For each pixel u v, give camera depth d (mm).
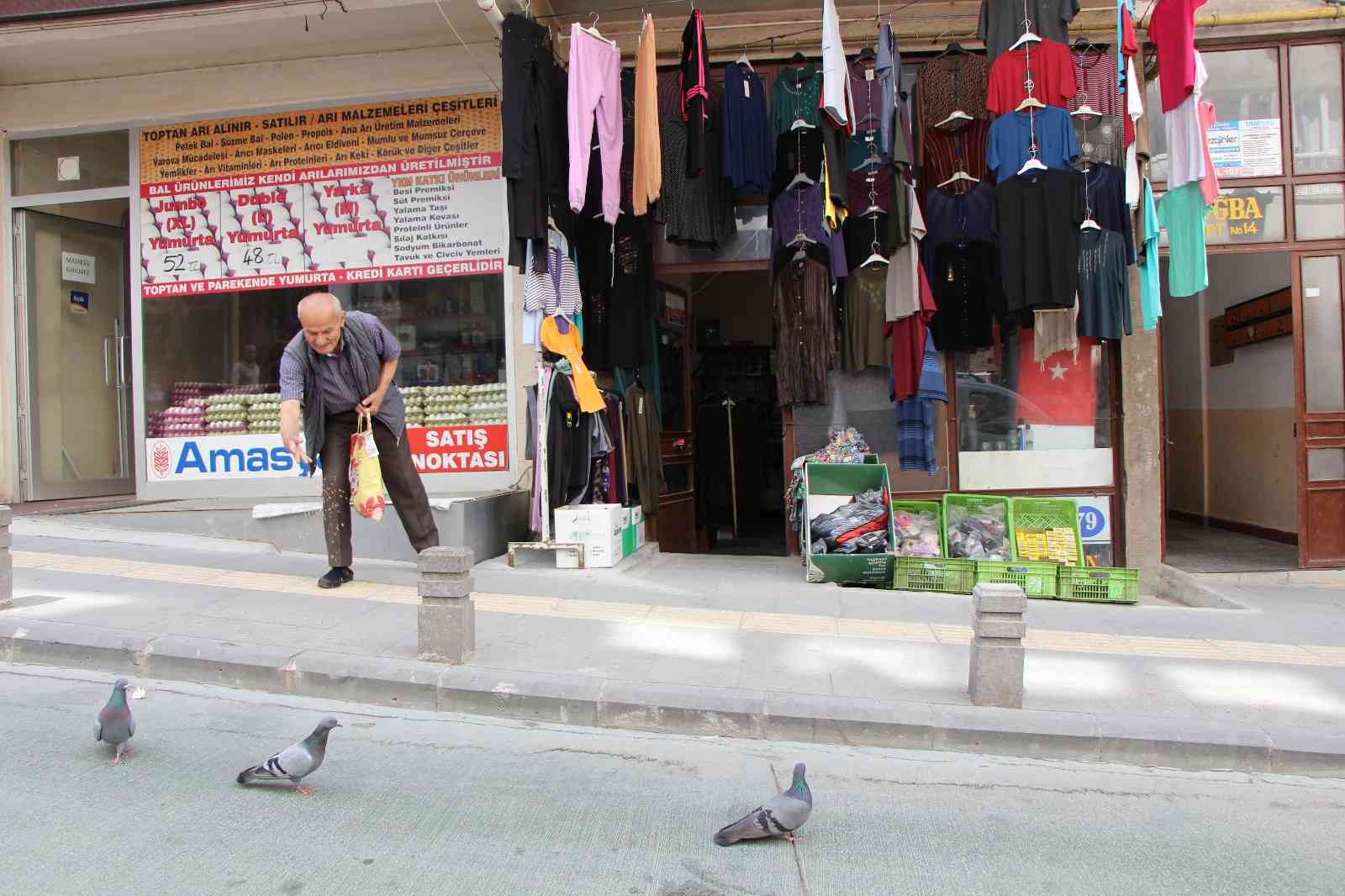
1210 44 8219
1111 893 3100
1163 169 8203
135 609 5605
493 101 8297
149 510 7863
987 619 4543
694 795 3783
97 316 9414
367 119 8461
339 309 5914
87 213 9297
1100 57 7547
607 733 4469
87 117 8773
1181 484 11594
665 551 9250
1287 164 8180
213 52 8461
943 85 7707
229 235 8672
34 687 4715
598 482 7785
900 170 7418
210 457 8633
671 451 9477
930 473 7762
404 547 7320
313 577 6625
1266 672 5195
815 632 5734
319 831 3340
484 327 8320
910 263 7480
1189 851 3434
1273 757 4238
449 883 3016
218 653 4898
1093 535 8164
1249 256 9750
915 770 4148
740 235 8539
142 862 3078
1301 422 8180
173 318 8734
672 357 9562
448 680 4688
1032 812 3748
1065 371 8156
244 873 3027
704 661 5090
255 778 3531
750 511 11461
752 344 11867
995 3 7172
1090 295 7449
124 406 9539
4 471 8758
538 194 7059
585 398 7496
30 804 3459
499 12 6906
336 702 4707
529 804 3635
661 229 8570
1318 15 7910
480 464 8289
